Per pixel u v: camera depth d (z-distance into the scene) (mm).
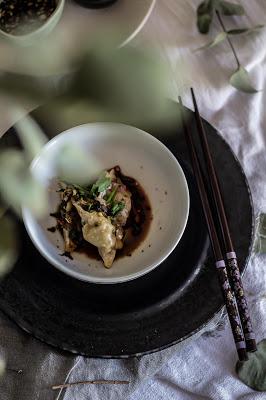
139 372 521
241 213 521
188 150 532
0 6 583
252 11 605
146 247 528
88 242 524
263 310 549
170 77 573
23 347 514
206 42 600
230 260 496
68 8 580
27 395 506
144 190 544
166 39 597
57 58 559
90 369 521
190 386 545
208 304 504
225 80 591
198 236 521
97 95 554
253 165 579
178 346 525
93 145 539
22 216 505
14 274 500
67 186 529
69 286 504
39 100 566
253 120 586
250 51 595
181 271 513
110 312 500
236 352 545
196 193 531
